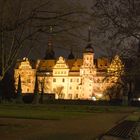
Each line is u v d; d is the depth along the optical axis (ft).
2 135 60.54
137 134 69.87
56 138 57.47
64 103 405.18
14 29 61.98
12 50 69.36
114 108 272.72
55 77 618.85
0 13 61.31
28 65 530.27
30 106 274.77
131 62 103.24
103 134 61.52
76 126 87.20
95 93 583.99
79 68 622.95
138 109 257.75
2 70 71.20
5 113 161.89
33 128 78.13
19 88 385.91
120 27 74.43
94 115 160.45
